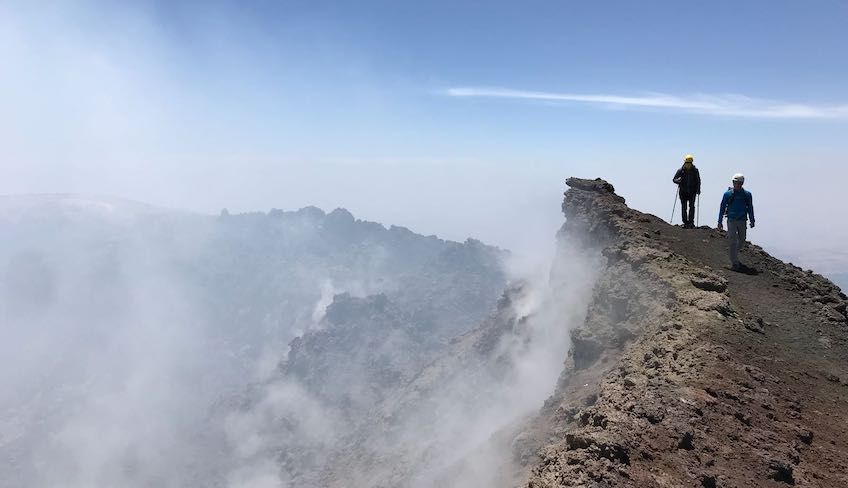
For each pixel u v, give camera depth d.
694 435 12.66
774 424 13.95
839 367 19.06
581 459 11.42
